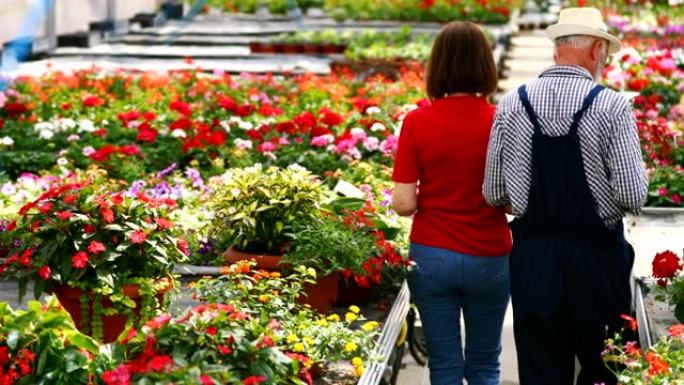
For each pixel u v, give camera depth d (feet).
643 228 28.53
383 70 63.46
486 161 16.44
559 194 15.81
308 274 18.25
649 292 21.62
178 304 20.52
